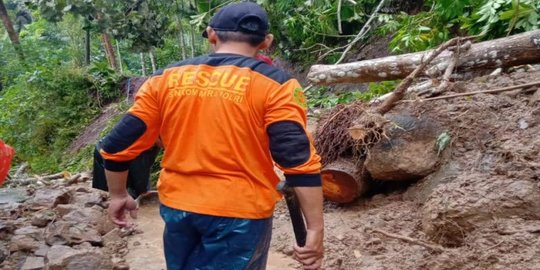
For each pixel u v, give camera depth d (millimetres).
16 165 11398
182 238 2131
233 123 2021
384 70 5324
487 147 3998
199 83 2078
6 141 12109
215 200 2037
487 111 4215
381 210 4184
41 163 10898
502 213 3326
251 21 2152
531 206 3303
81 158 9625
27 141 11906
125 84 12203
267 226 2150
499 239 3164
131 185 3971
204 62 2133
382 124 4258
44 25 20047
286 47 10805
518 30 5934
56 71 12664
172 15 11125
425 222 3625
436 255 3395
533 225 3186
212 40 2244
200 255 2113
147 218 4699
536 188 3379
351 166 4383
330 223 4156
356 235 3893
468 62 4957
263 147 2078
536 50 4727
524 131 3973
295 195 2055
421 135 4215
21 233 3943
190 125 2072
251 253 2070
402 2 9820
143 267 3736
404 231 3826
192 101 2064
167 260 2201
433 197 3594
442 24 7016
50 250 3596
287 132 1977
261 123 2047
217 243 2057
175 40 16453
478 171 3871
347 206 4488
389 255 3547
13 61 16812
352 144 4398
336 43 10508
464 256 3168
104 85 12148
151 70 17422
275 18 10211
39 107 12305
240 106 2020
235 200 2041
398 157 4191
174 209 2100
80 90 12305
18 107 12477
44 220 4195
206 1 9711
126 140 2148
